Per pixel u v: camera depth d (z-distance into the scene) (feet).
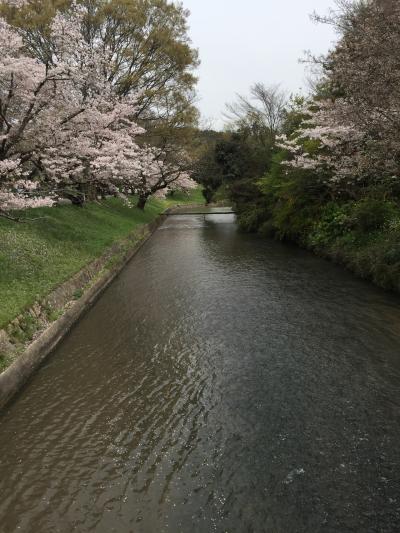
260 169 99.96
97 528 14.01
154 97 88.89
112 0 76.28
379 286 40.45
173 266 55.67
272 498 15.10
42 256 40.37
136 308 37.24
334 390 22.34
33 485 15.97
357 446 17.79
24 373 23.72
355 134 43.16
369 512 14.38
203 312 35.55
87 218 67.82
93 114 46.24
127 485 15.90
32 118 41.75
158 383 23.61
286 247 68.13
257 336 29.91
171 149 104.27
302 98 83.61
